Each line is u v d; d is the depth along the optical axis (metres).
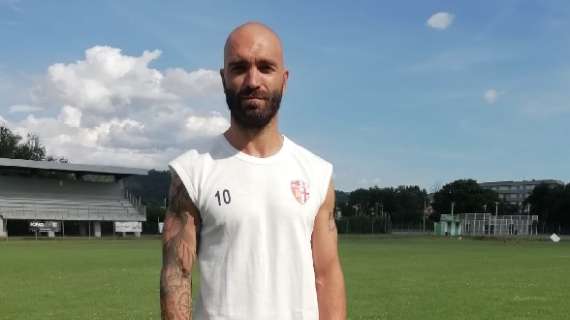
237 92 2.74
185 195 2.75
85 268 23.50
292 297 2.66
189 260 2.73
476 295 15.15
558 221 125.00
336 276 3.01
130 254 33.81
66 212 70.75
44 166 70.56
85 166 73.75
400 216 139.50
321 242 2.96
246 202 2.66
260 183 2.71
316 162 2.93
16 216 66.25
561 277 20.80
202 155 2.80
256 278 2.62
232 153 2.78
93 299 14.00
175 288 2.71
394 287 17.05
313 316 2.71
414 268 24.75
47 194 73.56
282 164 2.78
